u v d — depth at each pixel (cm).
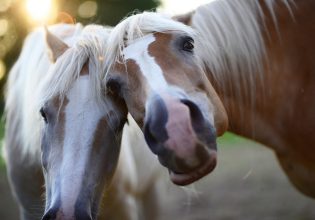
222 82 283
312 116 292
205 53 274
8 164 349
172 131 199
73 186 215
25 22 1230
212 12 286
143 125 214
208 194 679
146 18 234
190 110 206
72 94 226
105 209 302
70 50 236
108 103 229
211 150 208
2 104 1052
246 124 298
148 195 367
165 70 216
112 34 230
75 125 222
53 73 233
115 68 224
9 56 1269
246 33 289
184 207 620
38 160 298
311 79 293
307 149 298
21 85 338
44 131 236
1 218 611
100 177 229
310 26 295
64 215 211
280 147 305
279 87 296
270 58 295
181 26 234
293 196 653
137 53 223
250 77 290
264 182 735
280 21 297
